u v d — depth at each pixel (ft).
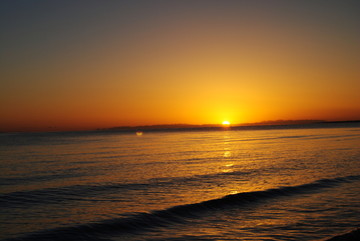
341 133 416.46
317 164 113.50
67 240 42.29
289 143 241.14
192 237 42.96
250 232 44.60
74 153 182.70
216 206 57.93
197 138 394.73
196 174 95.45
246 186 75.77
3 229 45.70
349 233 41.86
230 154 160.97
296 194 67.10
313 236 42.75
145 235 43.88
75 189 75.31
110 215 52.37
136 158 147.54
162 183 81.82
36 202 62.64
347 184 76.69
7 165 124.77
